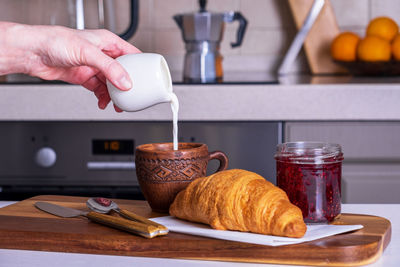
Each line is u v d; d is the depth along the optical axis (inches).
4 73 34.3
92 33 35.7
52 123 62.0
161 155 30.8
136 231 25.6
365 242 24.0
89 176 62.4
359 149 61.0
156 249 25.1
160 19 83.6
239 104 60.2
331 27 77.2
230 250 24.3
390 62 68.4
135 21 67.3
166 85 32.2
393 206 33.8
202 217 26.7
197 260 24.5
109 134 61.7
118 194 62.6
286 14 82.9
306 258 23.6
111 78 29.3
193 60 67.6
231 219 25.2
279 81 64.4
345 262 23.5
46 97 61.2
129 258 24.8
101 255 25.4
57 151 62.4
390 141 60.7
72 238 26.1
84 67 37.0
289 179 27.8
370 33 72.9
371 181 61.6
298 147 29.3
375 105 59.9
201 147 32.2
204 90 60.2
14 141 62.3
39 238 26.5
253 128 60.6
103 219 27.8
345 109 60.1
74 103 61.1
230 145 60.9
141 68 30.3
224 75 75.9
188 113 60.6
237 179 26.2
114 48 36.7
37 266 23.4
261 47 83.7
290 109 60.1
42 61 33.3
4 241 26.9
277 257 23.8
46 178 62.7
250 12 83.1
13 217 30.0
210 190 26.5
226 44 83.9
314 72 78.1
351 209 33.0
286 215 24.3
